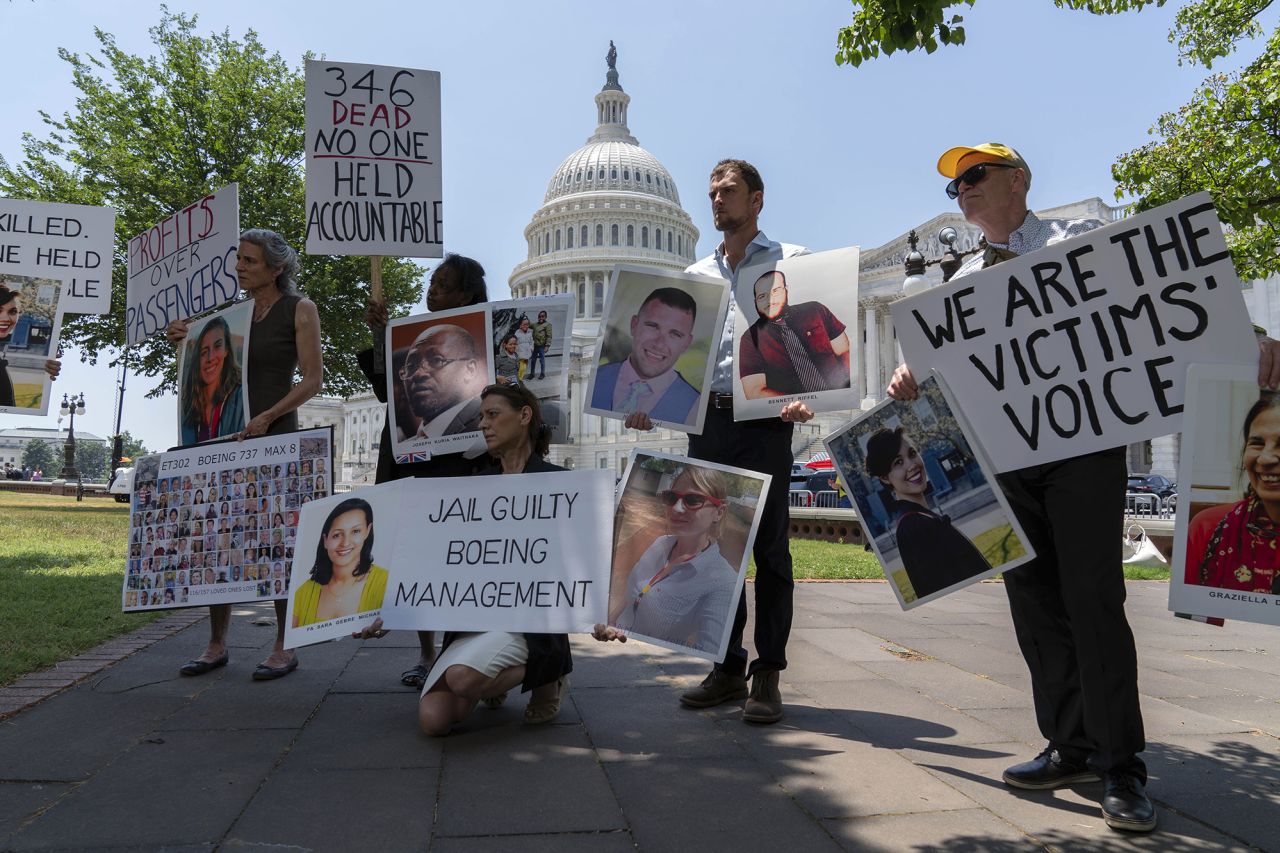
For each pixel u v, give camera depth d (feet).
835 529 55.93
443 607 10.79
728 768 9.41
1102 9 29.45
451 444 12.84
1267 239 39.17
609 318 12.35
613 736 10.61
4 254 18.03
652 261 283.18
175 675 13.46
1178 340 8.44
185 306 16.35
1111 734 8.19
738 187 12.40
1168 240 8.54
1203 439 7.84
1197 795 8.87
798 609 22.30
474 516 11.17
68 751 9.61
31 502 94.17
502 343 12.91
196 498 13.51
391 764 9.38
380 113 14.58
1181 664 16.48
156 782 8.69
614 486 10.95
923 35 14.93
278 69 96.17
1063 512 8.82
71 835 7.36
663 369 12.07
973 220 10.09
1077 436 8.78
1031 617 9.34
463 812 8.03
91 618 17.75
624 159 310.45
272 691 12.59
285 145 92.02
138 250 17.49
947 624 20.16
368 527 11.20
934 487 9.49
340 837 7.42
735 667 12.26
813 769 9.41
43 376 17.97
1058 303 9.00
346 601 10.98
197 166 90.07
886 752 10.07
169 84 91.45
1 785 8.53
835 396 11.25
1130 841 7.64
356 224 14.32
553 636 10.83
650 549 11.02
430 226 14.56
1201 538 7.75
